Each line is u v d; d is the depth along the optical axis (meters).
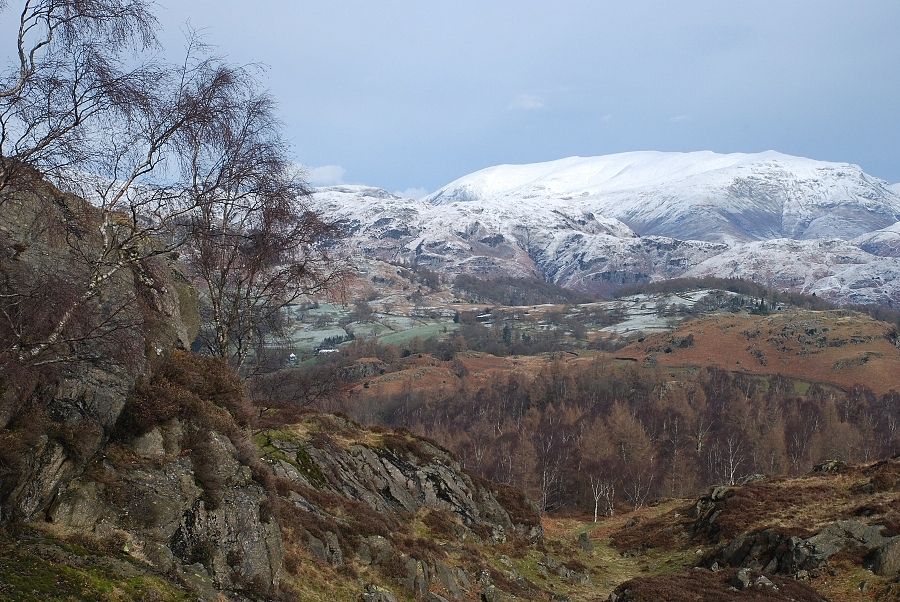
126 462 15.02
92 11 13.07
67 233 14.47
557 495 101.31
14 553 11.82
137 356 16.17
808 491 51.91
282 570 18.78
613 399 170.75
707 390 178.75
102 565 12.80
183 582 13.92
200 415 17.38
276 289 22.81
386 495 37.12
